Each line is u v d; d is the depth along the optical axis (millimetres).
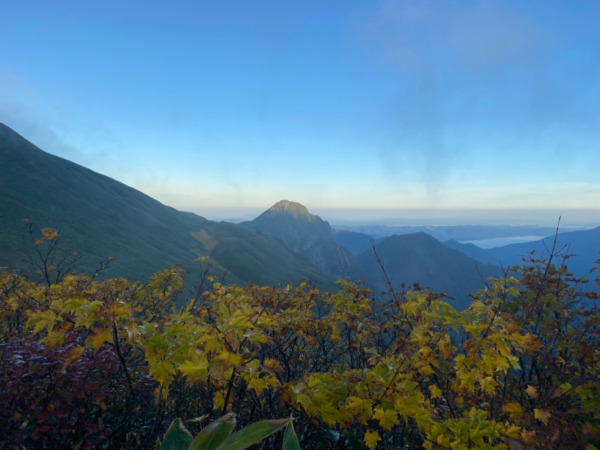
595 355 3217
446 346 3041
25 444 2400
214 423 867
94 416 2672
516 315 4547
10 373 2316
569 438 2527
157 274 5352
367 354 4266
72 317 2707
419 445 3043
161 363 2287
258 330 2643
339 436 2730
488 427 2246
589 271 4355
